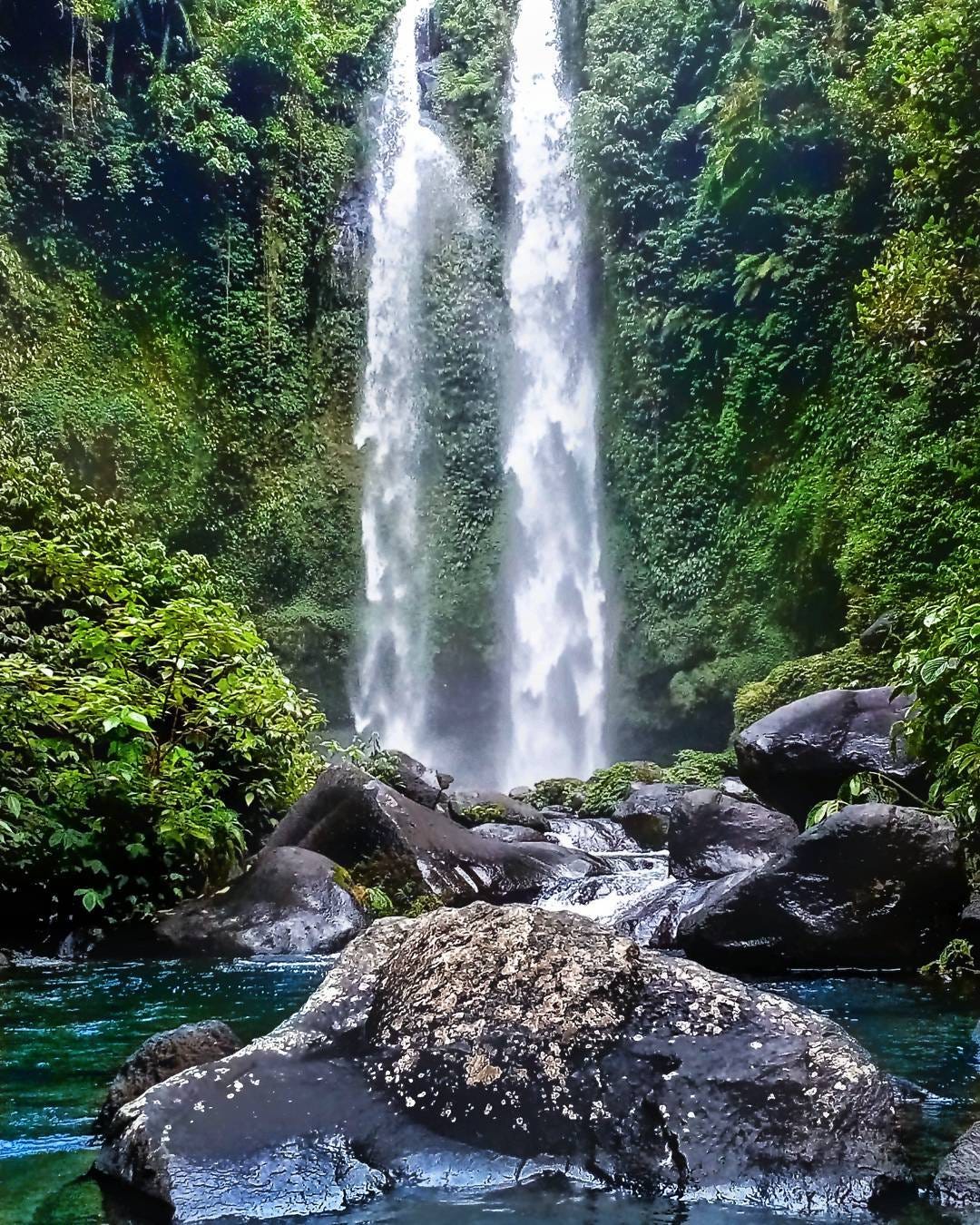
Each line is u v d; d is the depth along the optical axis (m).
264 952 6.71
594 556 21.20
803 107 17.94
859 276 17.39
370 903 7.37
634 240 21.20
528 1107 2.91
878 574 14.95
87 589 9.64
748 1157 2.81
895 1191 2.78
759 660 18.00
